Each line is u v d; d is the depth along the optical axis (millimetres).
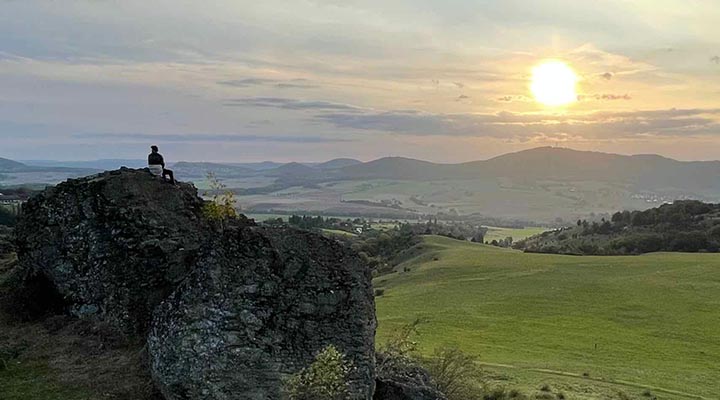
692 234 145500
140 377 20266
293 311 20766
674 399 47688
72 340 22906
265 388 18922
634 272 108688
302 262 21859
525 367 56938
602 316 81438
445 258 133500
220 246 21438
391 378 23797
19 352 21922
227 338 19484
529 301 90938
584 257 130500
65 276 25078
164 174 28547
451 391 39469
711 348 66500
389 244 167125
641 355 63531
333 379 18188
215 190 28344
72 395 18984
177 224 25656
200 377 18672
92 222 25641
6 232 47594
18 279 26859
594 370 56594
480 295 96312
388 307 90562
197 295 20250
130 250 24656
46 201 26922
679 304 86000
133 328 23250
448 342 68688
